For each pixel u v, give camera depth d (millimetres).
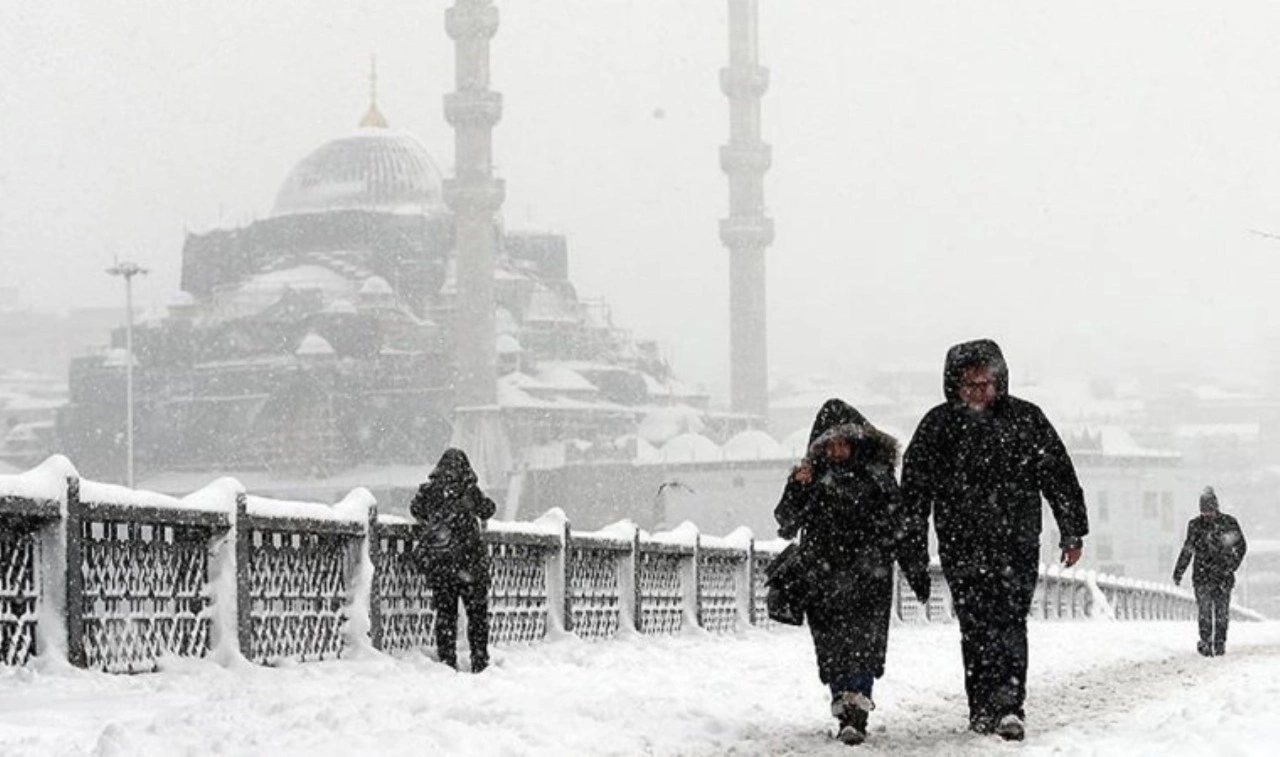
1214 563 23000
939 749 9562
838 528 10453
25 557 12156
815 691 13211
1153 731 10320
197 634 13992
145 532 14352
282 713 10273
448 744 9133
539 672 15164
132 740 8703
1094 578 50938
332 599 15984
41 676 11914
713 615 25625
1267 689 13398
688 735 9977
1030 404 10805
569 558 20625
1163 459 181750
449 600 16125
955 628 29609
